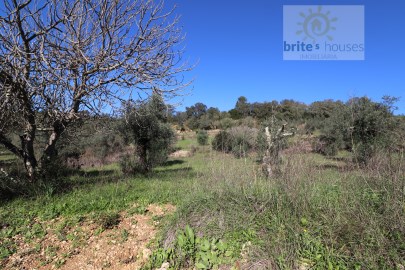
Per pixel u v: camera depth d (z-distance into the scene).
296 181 3.88
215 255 3.13
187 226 3.50
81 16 5.28
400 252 2.65
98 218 4.50
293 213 3.38
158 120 11.12
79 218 4.50
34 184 5.77
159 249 3.56
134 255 3.71
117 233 4.17
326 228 3.07
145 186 6.68
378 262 2.61
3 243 3.81
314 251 2.85
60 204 4.94
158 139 11.17
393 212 3.04
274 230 3.18
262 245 3.07
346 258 2.70
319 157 5.53
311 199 3.59
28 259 3.61
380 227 2.94
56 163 6.56
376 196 3.53
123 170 9.74
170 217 4.24
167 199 5.35
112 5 5.33
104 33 5.32
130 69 5.53
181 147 22.81
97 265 3.55
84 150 15.63
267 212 3.53
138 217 4.64
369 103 11.27
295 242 2.96
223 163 5.01
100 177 8.26
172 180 7.55
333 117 12.01
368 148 9.01
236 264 2.95
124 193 5.82
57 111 5.56
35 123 6.16
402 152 4.11
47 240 3.98
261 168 5.14
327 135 11.14
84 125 7.71
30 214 4.61
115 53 5.53
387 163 4.08
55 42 5.52
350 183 4.05
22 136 6.51
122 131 10.53
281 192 3.80
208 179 4.70
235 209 3.69
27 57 5.09
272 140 6.88
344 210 3.27
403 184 3.44
